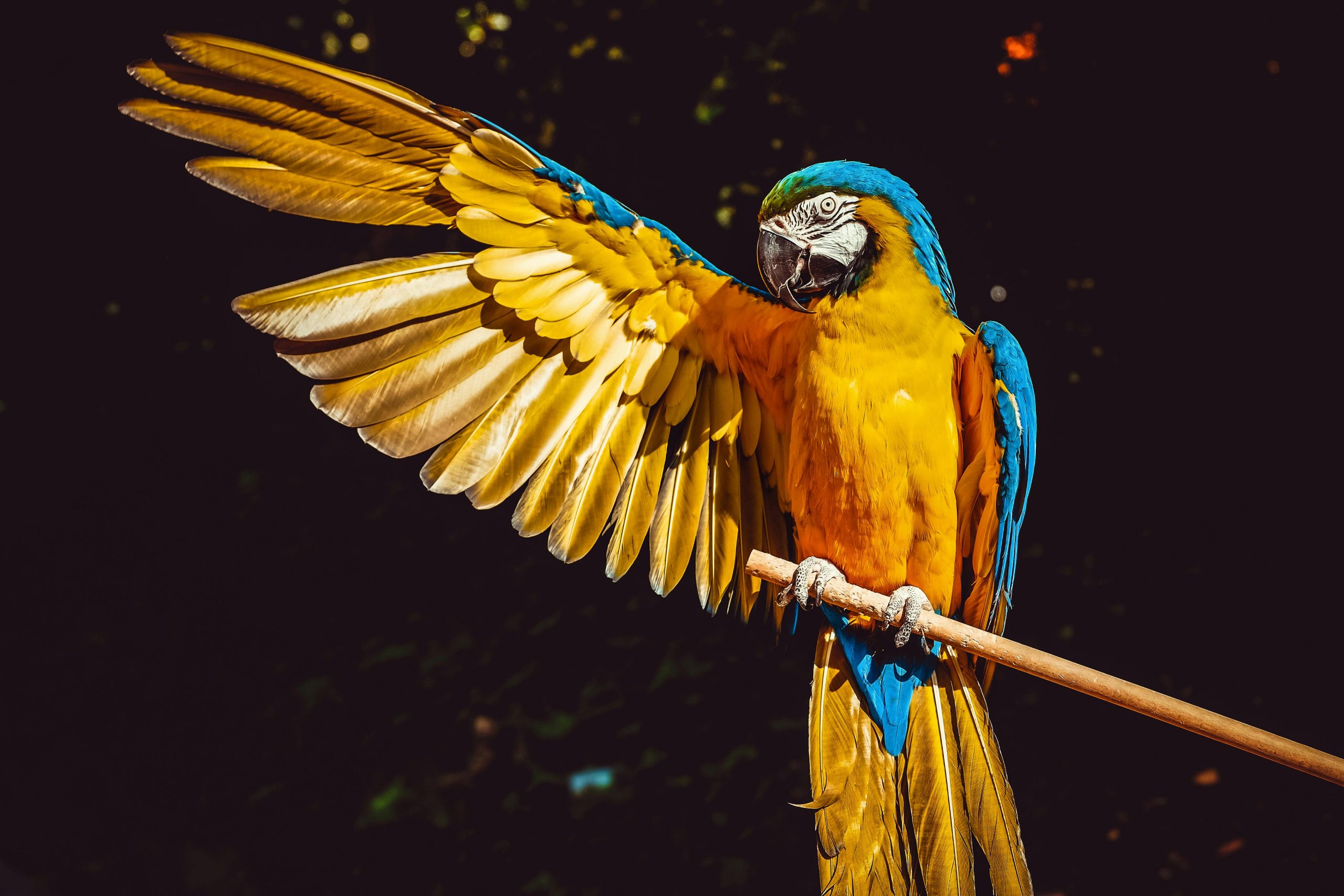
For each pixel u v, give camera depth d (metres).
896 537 3.08
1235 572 6.76
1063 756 6.77
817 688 3.17
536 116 7.61
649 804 6.68
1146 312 6.86
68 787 7.03
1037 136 6.66
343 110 2.70
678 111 7.19
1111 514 7.11
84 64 7.57
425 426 2.97
